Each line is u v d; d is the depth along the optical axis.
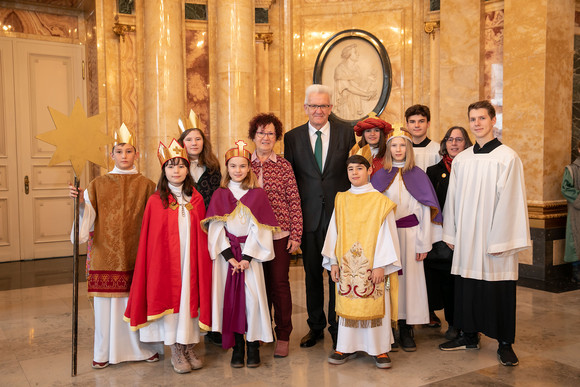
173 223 3.41
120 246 3.45
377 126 3.92
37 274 6.42
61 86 7.46
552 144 5.92
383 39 7.25
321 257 3.92
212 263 3.48
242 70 6.74
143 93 6.85
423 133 4.32
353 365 3.48
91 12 7.06
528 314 4.56
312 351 3.77
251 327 3.43
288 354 3.70
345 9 7.36
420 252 3.73
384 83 7.21
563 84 6.00
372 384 3.15
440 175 4.12
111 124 6.83
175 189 3.48
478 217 3.53
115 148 3.58
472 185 3.56
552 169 5.93
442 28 6.79
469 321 3.59
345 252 3.48
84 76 7.54
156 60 6.50
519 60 5.99
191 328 3.36
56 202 7.56
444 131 6.81
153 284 3.32
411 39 7.14
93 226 3.54
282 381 3.21
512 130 6.09
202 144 3.93
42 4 7.23
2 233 7.21
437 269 4.04
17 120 7.25
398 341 3.89
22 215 7.33
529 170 5.97
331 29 7.42
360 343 3.48
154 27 6.50
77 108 3.33
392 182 3.81
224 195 3.50
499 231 3.42
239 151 3.50
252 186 3.52
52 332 4.21
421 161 4.27
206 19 7.13
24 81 7.25
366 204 3.49
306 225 3.89
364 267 3.40
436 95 7.01
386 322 3.46
